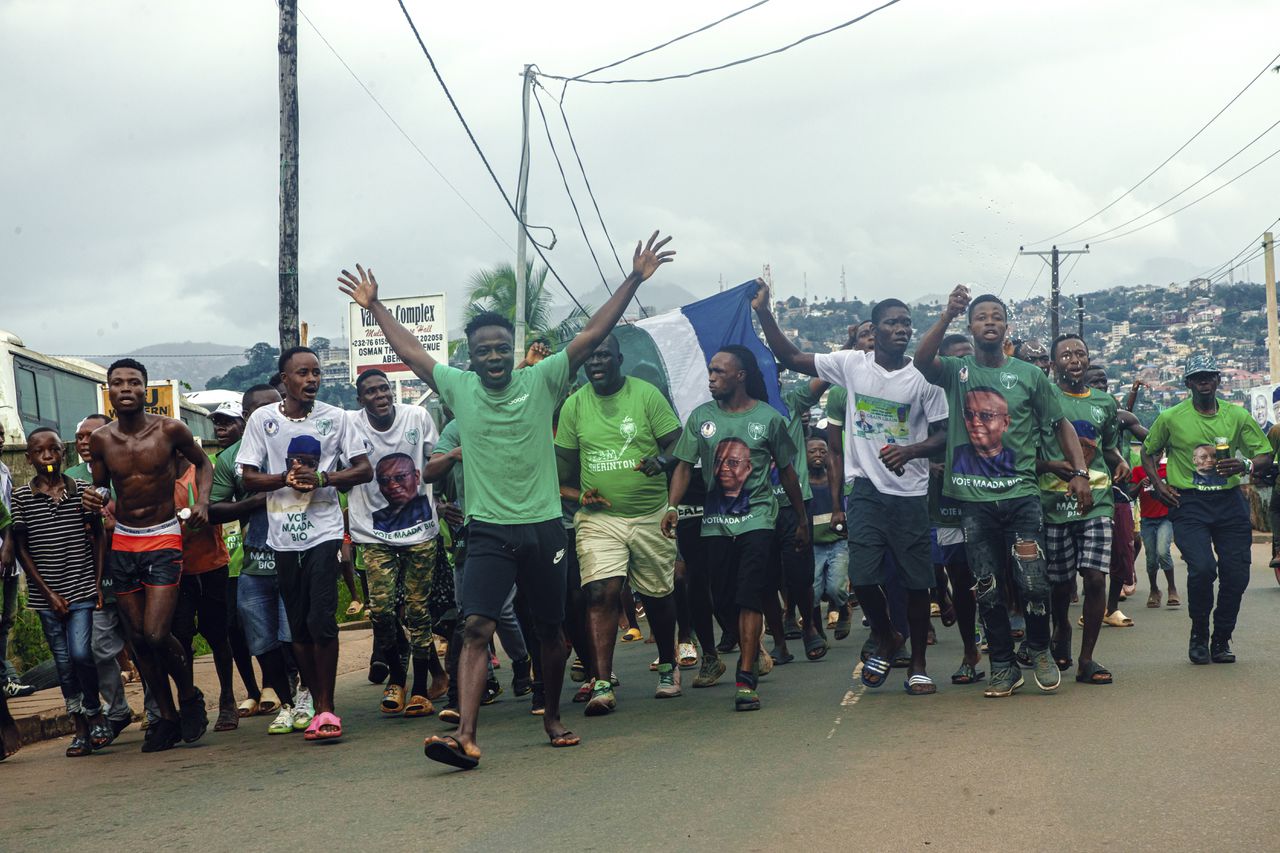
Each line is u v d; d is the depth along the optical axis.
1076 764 5.36
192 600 7.91
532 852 4.43
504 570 6.14
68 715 8.53
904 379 7.67
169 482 7.30
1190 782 4.95
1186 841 4.18
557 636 6.48
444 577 8.71
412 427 8.18
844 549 10.89
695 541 8.56
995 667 7.38
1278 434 10.46
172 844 4.86
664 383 9.84
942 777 5.23
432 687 9.05
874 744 6.04
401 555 8.27
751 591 7.49
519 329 20.97
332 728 7.18
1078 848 4.16
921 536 7.66
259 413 7.38
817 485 10.85
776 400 9.56
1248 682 7.35
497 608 6.14
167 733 7.40
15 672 10.13
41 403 20.27
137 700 9.47
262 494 7.79
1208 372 8.29
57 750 7.75
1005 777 5.17
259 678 10.52
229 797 5.71
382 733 7.53
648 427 7.67
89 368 23.06
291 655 8.96
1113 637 10.22
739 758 5.87
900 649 9.19
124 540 7.25
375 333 16.83
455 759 5.88
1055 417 7.44
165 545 7.27
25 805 5.86
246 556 7.89
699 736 6.55
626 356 9.94
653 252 6.48
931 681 7.69
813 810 4.78
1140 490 12.66
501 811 5.05
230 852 4.67
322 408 7.44
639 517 7.71
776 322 8.16
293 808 5.36
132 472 7.20
